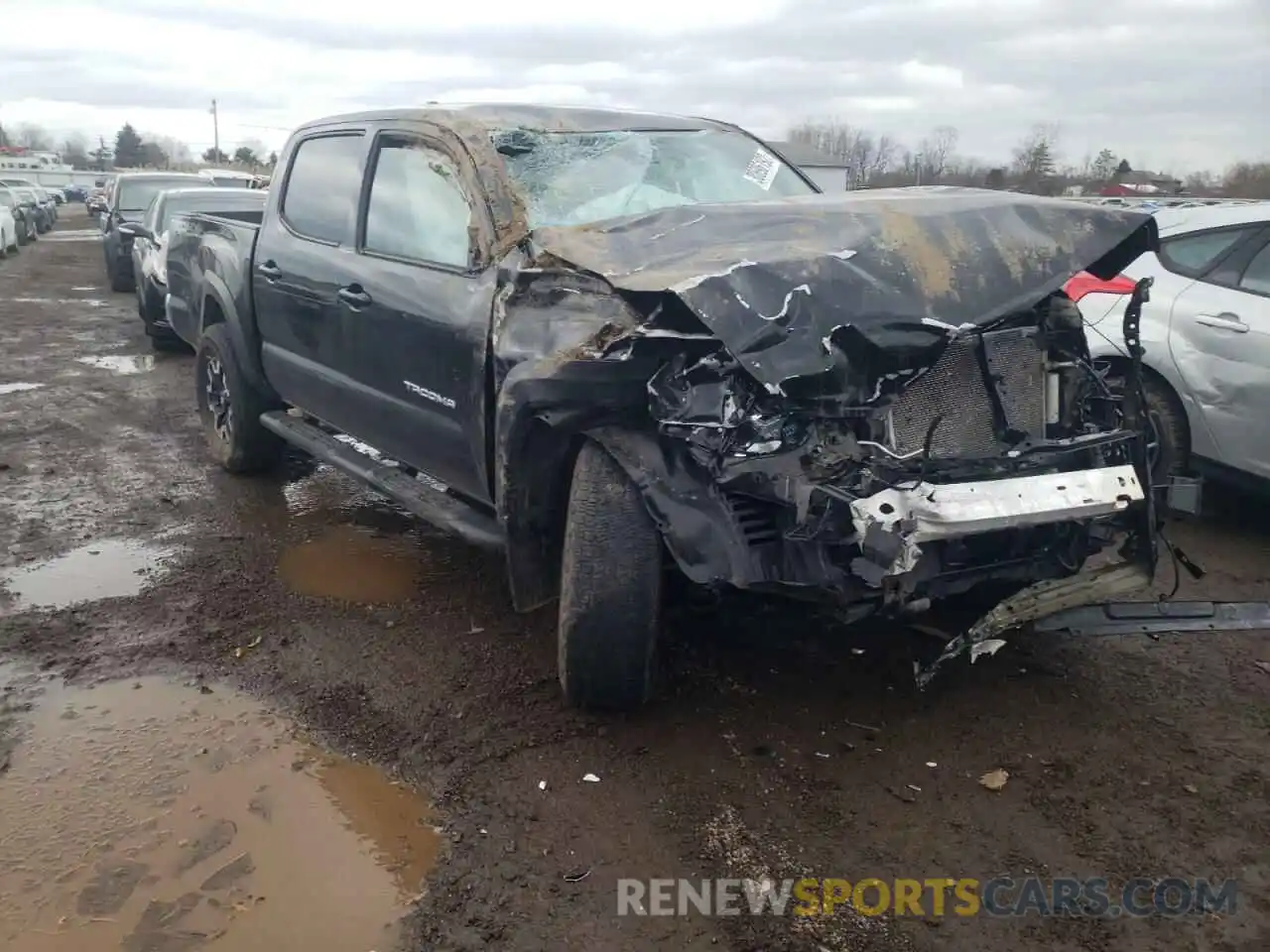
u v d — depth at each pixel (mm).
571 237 3477
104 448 6895
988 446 3270
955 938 2490
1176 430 5219
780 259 2980
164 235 10797
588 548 3098
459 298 3750
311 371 5016
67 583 4570
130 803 2986
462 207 3955
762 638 3984
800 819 2924
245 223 5961
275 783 3092
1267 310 4887
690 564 2871
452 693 3609
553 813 2939
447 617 4242
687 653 3854
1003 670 3795
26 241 28953
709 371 2900
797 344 2828
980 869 2729
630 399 2992
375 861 2756
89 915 2549
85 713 3479
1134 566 3318
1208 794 3041
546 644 3994
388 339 4199
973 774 3141
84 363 10273
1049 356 3451
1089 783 3096
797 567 2867
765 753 3238
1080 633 3510
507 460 3236
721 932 2504
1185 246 5348
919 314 2967
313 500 5824
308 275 4871
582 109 4555
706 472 2906
